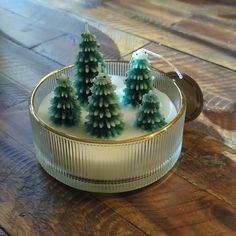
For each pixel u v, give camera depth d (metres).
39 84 0.33
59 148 0.29
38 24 0.55
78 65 0.32
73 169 0.29
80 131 0.30
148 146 0.28
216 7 0.59
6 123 0.37
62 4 0.60
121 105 0.33
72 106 0.30
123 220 0.28
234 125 0.37
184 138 0.35
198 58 0.47
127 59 0.47
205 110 0.39
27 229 0.27
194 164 0.33
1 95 0.41
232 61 0.46
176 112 0.32
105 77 0.28
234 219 0.28
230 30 0.53
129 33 0.52
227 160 0.33
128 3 0.60
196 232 0.27
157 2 0.60
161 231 0.27
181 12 0.57
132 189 0.30
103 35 0.52
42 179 0.31
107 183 0.29
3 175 0.32
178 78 0.36
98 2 0.60
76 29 0.54
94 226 0.28
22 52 0.48
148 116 0.30
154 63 0.46
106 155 0.28
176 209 0.29
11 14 0.57
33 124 0.30
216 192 0.30
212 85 0.42
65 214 0.29
